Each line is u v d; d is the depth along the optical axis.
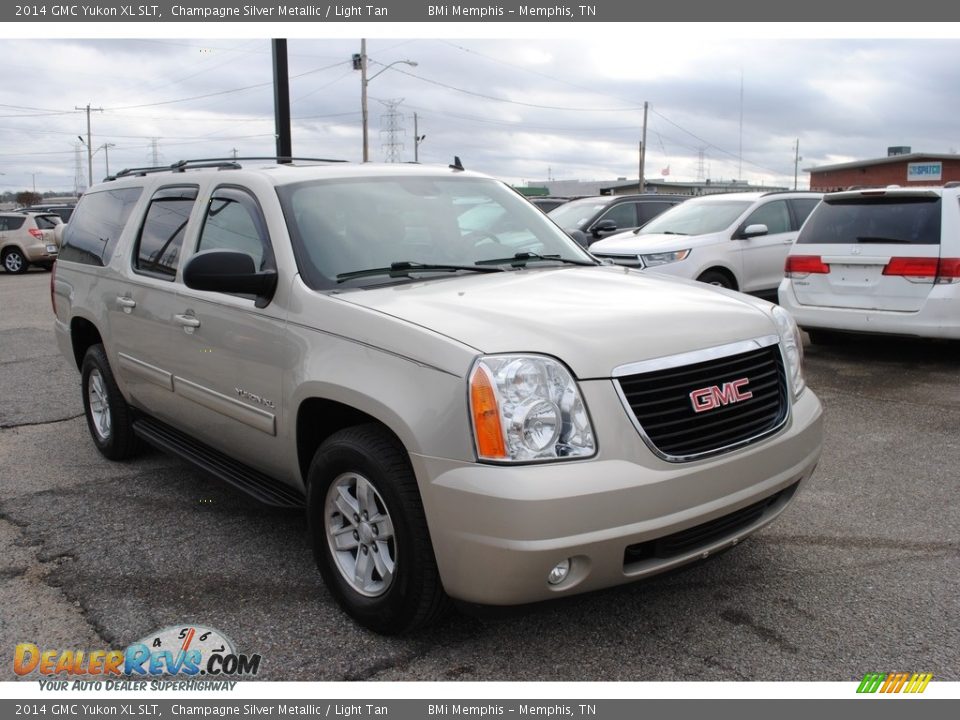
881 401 6.54
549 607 2.80
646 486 2.74
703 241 9.83
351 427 3.19
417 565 2.90
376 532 3.12
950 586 3.50
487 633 3.21
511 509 2.61
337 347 3.18
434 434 2.77
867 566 3.71
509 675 2.94
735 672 2.93
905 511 4.33
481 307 3.14
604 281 3.69
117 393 5.20
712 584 3.56
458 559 2.74
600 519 2.67
